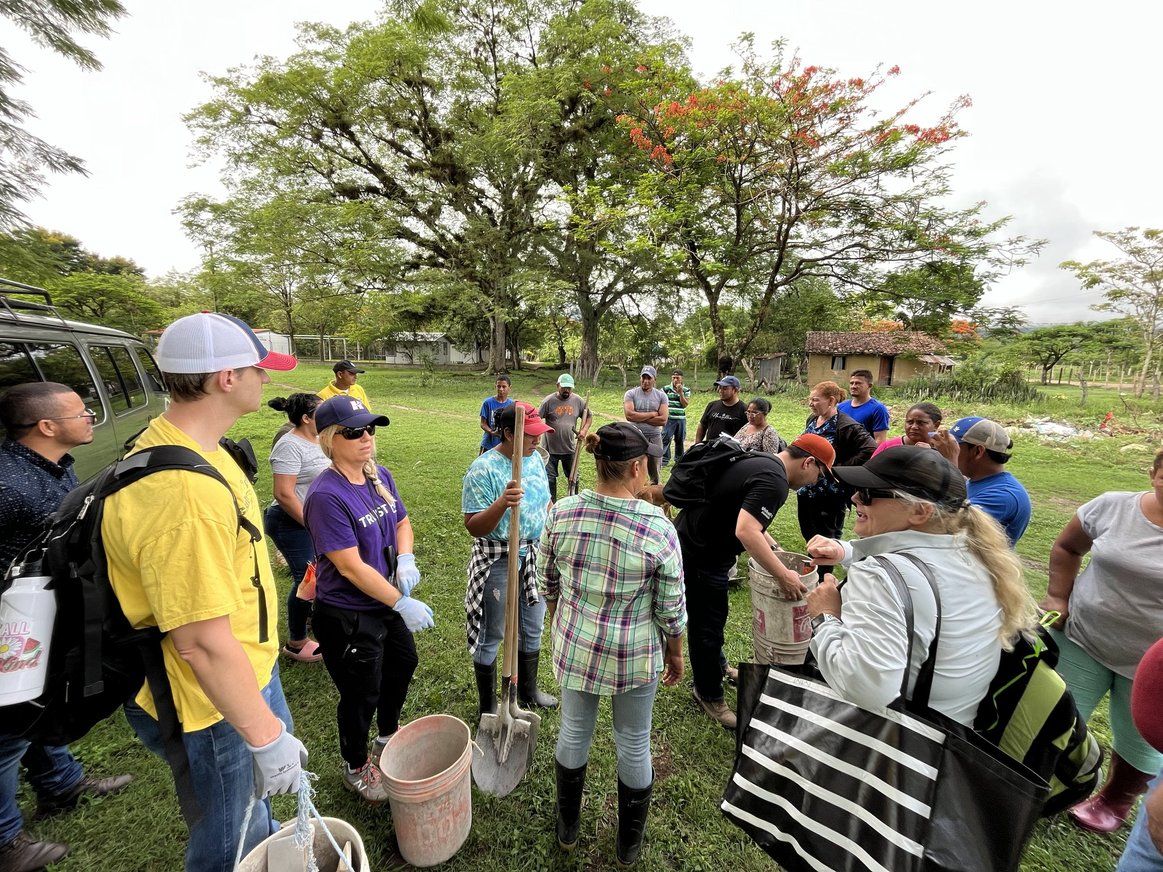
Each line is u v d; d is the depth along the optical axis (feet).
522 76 67.26
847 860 4.33
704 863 6.59
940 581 4.27
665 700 9.52
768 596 8.48
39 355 10.64
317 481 6.48
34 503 6.48
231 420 4.66
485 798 7.32
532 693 9.02
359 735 6.88
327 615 6.50
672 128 48.19
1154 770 6.64
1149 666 3.71
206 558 3.85
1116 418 48.03
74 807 6.92
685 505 8.53
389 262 70.90
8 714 3.88
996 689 4.67
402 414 45.55
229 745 4.51
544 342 146.00
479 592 7.99
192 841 4.55
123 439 13.66
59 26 12.17
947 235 46.39
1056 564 7.47
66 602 3.89
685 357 111.96
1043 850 6.88
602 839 6.88
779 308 85.35
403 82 68.64
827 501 12.95
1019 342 105.19
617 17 69.00
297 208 62.80
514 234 79.00
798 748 4.66
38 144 12.80
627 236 53.88
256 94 63.10
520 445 7.25
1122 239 66.74
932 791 4.01
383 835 6.72
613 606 5.69
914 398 61.57
